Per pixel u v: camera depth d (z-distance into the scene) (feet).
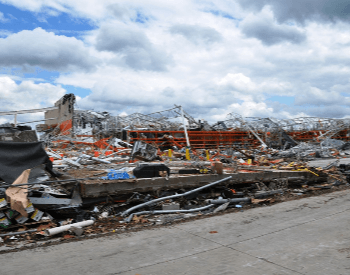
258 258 16.05
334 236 19.54
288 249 17.34
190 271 14.48
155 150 45.78
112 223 23.50
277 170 39.93
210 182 32.12
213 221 24.06
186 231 21.33
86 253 17.11
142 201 27.76
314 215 25.21
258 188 35.65
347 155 104.53
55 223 22.81
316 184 41.32
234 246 17.99
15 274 14.43
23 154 23.84
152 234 20.74
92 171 33.81
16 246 18.56
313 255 16.37
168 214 26.58
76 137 101.81
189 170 33.68
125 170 33.88
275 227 21.93
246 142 128.57
